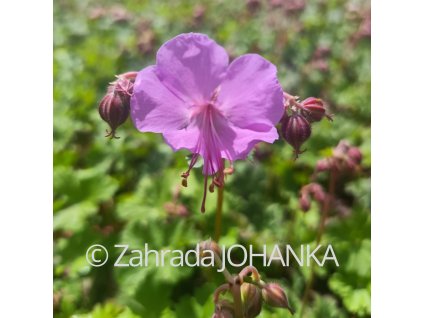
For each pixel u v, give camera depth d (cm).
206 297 13
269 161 17
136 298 13
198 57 9
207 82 9
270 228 15
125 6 24
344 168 14
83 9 24
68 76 21
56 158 16
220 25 24
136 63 21
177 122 10
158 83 9
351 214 15
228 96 10
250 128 10
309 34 23
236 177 16
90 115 18
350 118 19
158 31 23
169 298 13
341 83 21
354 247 14
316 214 15
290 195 16
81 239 14
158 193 15
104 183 16
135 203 15
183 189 15
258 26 23
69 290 14
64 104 19
